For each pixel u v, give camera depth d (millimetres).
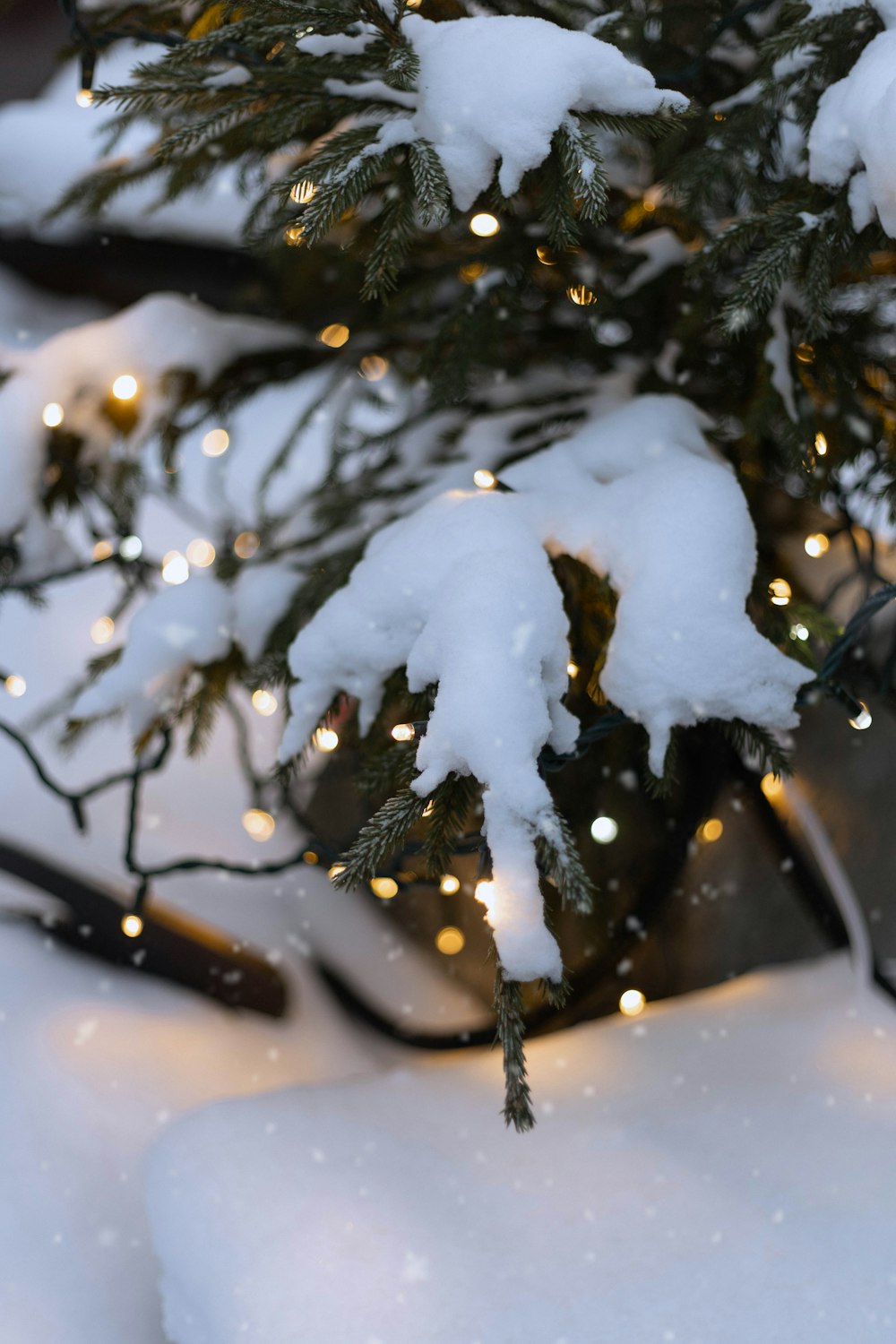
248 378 2162
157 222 3248
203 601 1968
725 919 2211
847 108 1694
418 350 2162
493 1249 1783
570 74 1662
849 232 1728
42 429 2062
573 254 1972
